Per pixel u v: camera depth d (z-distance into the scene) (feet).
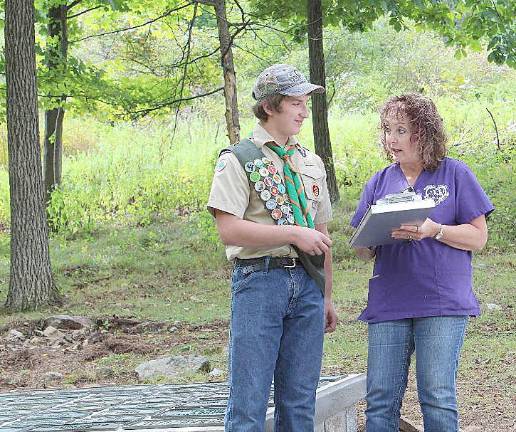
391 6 52.95
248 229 12.42
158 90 59.06
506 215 55.47
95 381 29.09
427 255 14.33
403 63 97.55
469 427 21.01
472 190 14.49
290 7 57.72
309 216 13.08
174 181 73.87
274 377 13.38
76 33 68.74
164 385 21.09
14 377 30.22
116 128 85.05
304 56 94.12
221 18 46.47
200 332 35.94
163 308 41.42
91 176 77.30
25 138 42.83
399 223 13.60
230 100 45.57
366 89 95.55
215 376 27.84
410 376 26.78
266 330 12.66
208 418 14.49
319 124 60.49
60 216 67.41
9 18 42.34
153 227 67.15
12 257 43.06
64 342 36.19
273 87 12.84
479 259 48.16
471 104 82.64
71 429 14.40
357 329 33.47
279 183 12.86
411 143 14.57
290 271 12.79
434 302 14.23
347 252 51.29
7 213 74.28
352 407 17.26
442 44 99.09
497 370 26.32
